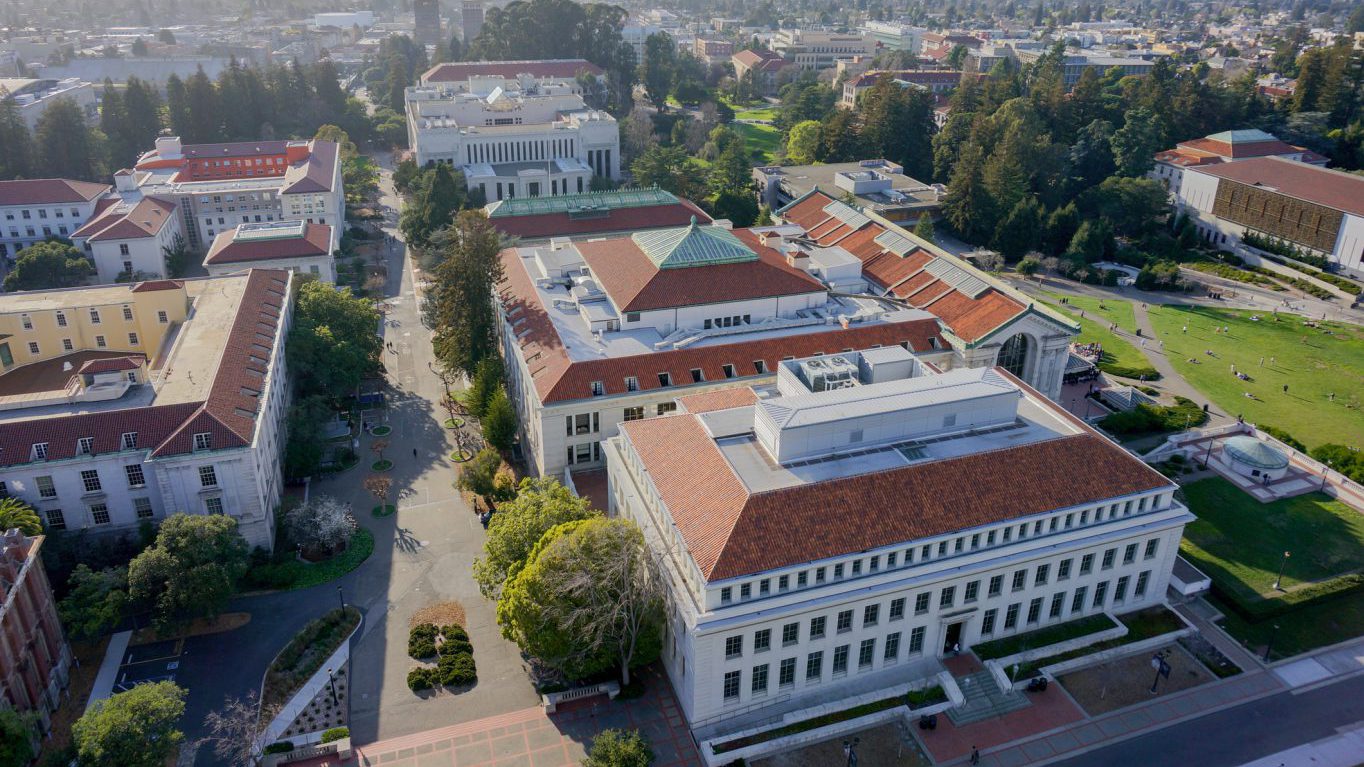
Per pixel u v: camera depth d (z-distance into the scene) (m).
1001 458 103.69
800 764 91.88
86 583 103.56
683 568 96.69
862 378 122.50
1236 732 97.31
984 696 100.12
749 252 152.62
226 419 118.25
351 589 117.31
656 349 138.25
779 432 99.62
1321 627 113.00
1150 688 102.75
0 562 90.88
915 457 103.00
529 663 104.56
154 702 83.69
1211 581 118.00
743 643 92.25
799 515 94.12
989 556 98.62
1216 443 153.38
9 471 110.44
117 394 121.38
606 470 136.12
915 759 93.00
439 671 102.94
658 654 103.31
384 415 162.00
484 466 132.88
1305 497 138.00
